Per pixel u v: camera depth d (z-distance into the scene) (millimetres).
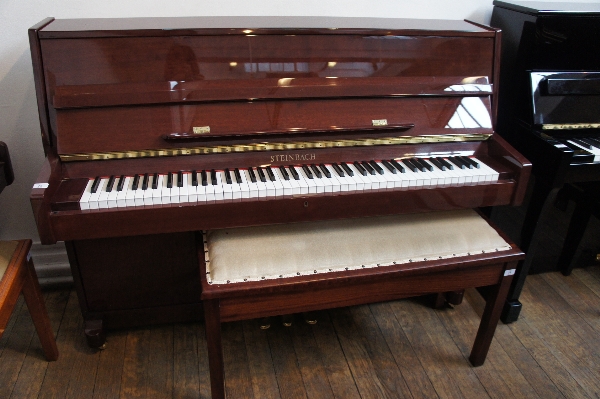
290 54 1438
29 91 1771
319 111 1435
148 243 1610
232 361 1688
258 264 1291
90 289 1653
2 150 1492
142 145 1346
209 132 1362
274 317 1894
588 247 2189
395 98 1492
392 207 1396
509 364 1707
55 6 1686
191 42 1377
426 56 1529
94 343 1676
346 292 1363
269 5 1853
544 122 1772
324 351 1744
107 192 1251
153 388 1574
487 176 1436
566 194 2027
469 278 1459
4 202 1920
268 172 1393
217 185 1307
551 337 1843
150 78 1366
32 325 1826
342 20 1715
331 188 1335
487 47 1568
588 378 1662
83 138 1317
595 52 1792
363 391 1582
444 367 1686
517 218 1989
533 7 1772
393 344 1784
